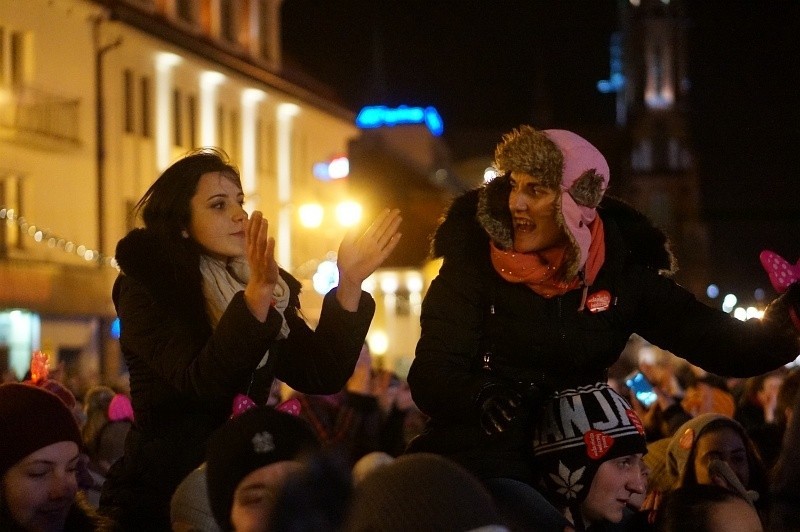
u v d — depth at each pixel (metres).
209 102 33.78
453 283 4.07
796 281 4.11
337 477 2.13
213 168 4.19
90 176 28.25
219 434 3.29
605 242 4.12
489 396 3.75
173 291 4.04
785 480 4.38
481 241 4.11
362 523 2.25
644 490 3.98
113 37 28.81
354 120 43.09
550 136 3.97
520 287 4.03
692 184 99.06
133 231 4.13
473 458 3.97
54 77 27.14
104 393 7.34
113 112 28.88
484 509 2.26
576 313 4.05
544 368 4.07
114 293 4.23
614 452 3.86
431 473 2.27
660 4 102.19
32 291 25.95
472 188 4.23
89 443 7.21
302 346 4.21
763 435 6.81
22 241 26.16
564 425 3.89
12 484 3.89
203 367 3.78
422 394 3.98
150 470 4.08
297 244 38.38
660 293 4.21
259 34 38.62
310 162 40.19
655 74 101.75
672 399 8.19
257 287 3.72
